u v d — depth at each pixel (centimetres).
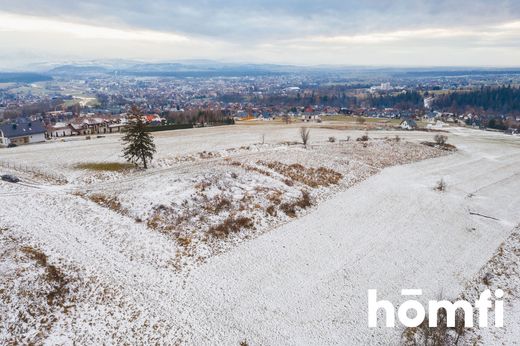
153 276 3083
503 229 4534
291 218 4416
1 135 8519
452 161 7794
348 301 3005
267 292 3044
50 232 3459
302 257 3597
